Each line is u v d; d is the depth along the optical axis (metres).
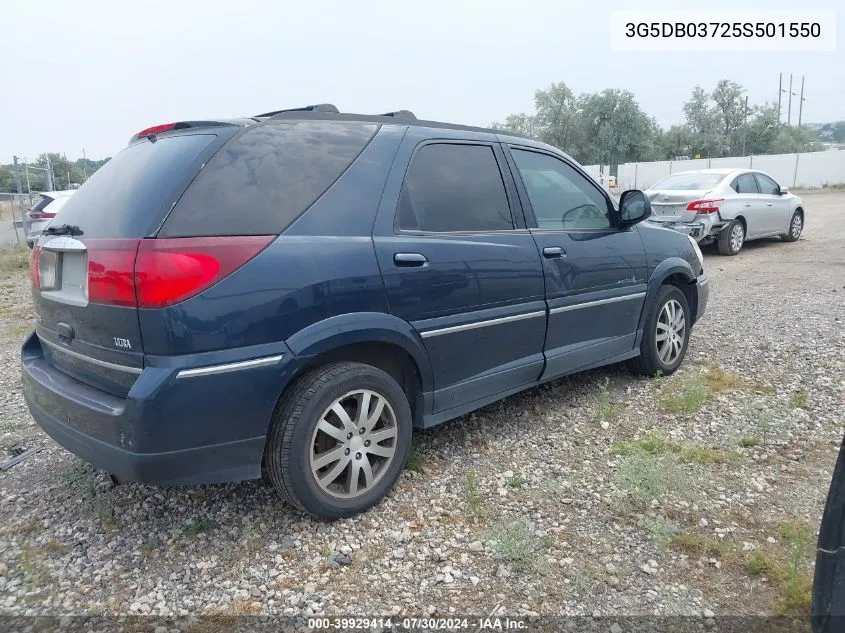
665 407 4.54
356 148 3.28
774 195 13.25
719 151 55.59
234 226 2.75
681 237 5.44
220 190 2.78
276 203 2.91
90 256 2.77
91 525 3.20
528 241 3.96
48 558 2.93
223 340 2.66
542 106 51.06
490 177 3.89
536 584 2.70
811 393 4.72
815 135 69.25
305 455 2.93
